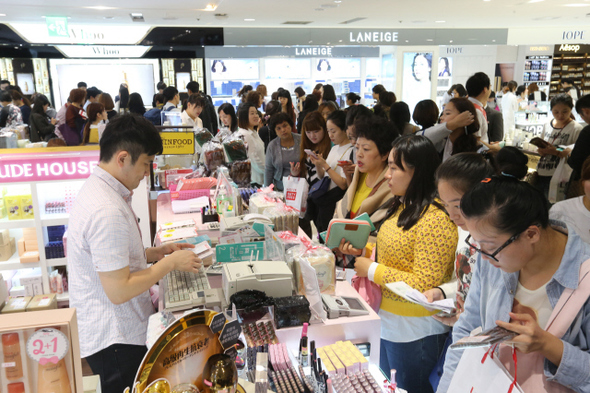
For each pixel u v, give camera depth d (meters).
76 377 1.12
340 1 7.27
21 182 3.46
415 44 11.30
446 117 3.85
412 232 2.09
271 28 10.83
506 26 11.48
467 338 1.17
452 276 2.08
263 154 5.29
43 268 3.68
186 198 4.00
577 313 1.20
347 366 1.73
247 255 2.51
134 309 1.97
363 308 2.09
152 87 11.58
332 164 3.80
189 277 2.26
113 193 1.85
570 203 2.31
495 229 1.17
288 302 1.95
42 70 10.92
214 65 11.79
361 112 3.54
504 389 1.20
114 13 8.38
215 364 1.16
